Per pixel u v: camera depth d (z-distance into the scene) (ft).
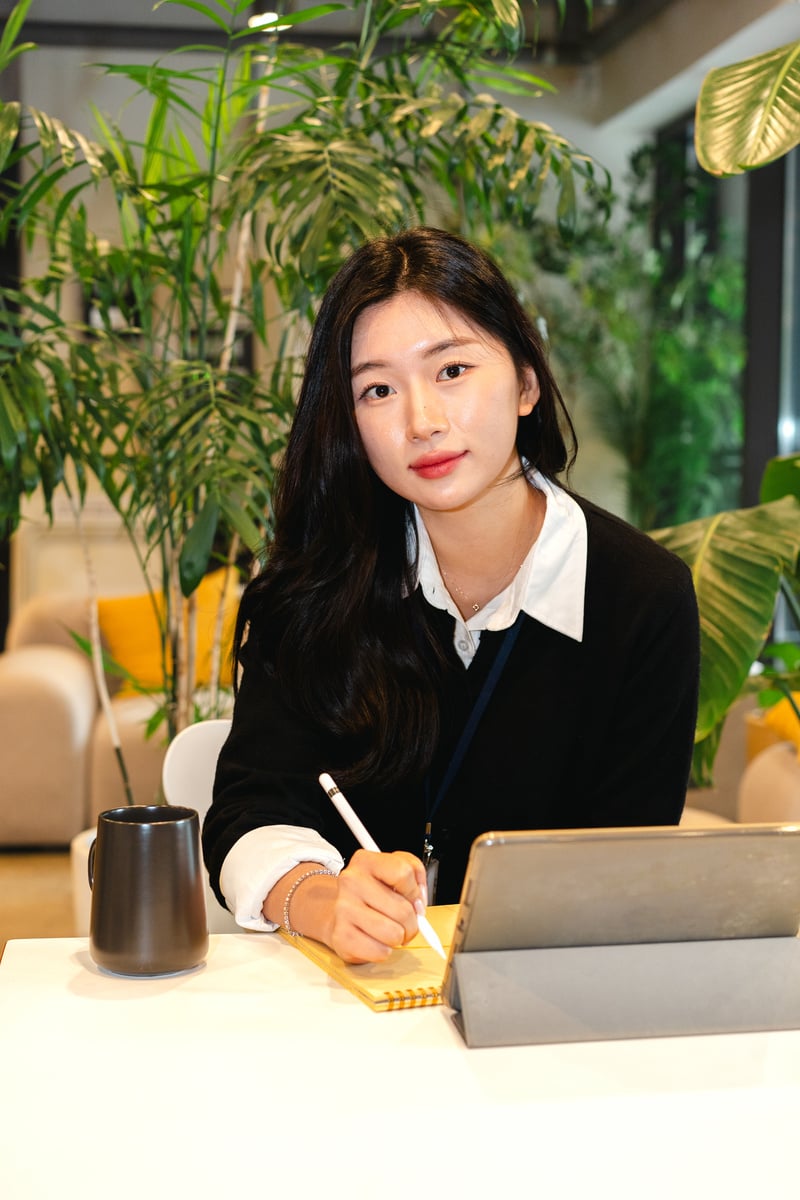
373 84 7.59
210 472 6.66
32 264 19.24
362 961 3.44
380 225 6.68
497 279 4.00
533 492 4.50
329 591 4.41
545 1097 2.73
